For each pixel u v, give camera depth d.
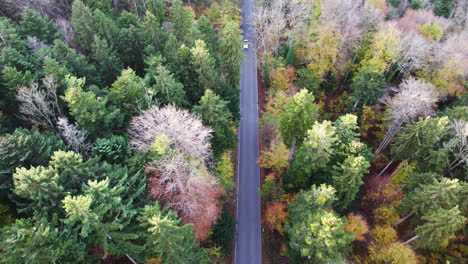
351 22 47.50
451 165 34.75
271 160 37.72
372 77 39.22
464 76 43.91
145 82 31.81
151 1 48.59
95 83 36.97
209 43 45.44
